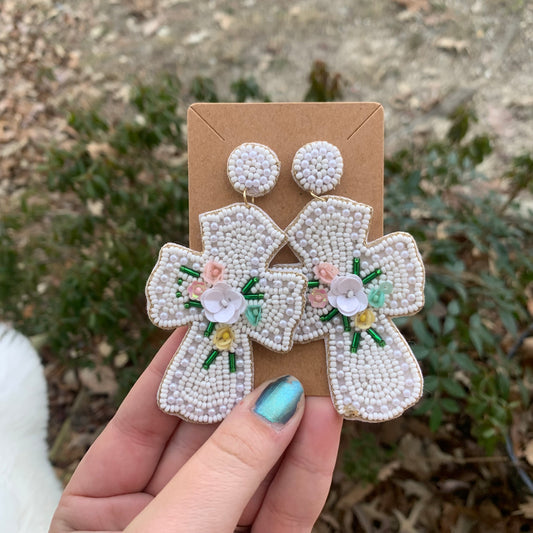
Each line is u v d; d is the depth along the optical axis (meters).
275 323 0.14
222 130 0.14
